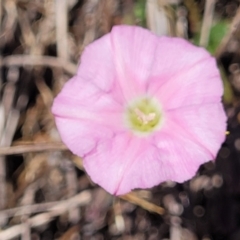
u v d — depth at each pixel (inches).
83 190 7.0
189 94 5.9
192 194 6.9
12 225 6.9
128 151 5.9
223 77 6.9
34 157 7.0
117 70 6.0
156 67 6.0
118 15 7.2
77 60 7.2
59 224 7.0
